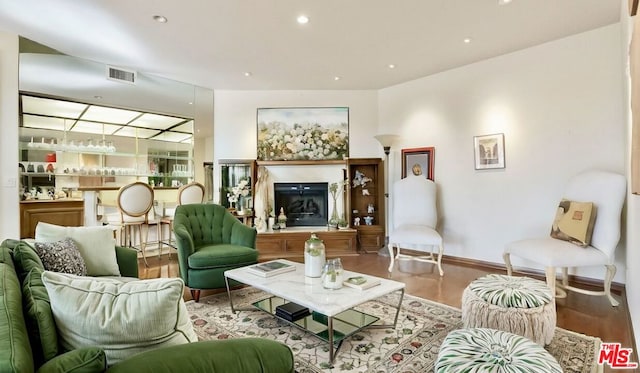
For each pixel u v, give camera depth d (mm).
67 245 2420
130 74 4816
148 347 1113
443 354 1473
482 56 4320
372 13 3207
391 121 5629
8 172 3781
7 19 3346
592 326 2643
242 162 5562
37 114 5184
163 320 1108
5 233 3775
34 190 4656
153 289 1142
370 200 5832
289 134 5789
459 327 2650
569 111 3773
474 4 3059
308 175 5793
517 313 2035
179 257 3346
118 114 5816
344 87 5688
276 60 4430
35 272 1515
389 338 2486
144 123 6395
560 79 3832
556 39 3828
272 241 5227
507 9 3152
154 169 6609
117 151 6379
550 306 2100
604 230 3033
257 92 5797
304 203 5852
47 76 4309
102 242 2666
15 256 1790
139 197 4633
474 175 4594
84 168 5688
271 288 2492
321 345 2404
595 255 2980
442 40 3834
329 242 5328
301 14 3221
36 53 4141
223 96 5770
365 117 5828
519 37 3764
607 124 3525
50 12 3191
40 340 1052
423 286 3686
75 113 5559
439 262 4117
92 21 3365
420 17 3293
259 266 3008
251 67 4699
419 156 5207
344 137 5812
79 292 1142
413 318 2828
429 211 4652
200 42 3863
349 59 4410
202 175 5914
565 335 2484
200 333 2607
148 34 3652
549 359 1378
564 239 3193
